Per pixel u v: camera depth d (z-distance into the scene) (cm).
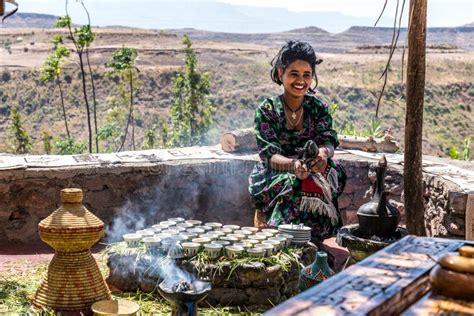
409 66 385
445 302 180
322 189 442
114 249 398
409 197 396
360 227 376
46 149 2620
